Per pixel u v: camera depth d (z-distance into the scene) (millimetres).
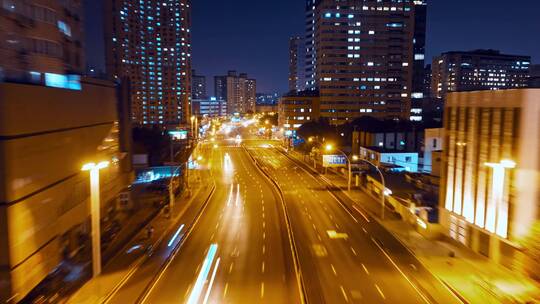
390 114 158875
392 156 82062
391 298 25672
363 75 156750
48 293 27641
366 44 155625
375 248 36156
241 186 70188
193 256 34375
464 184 37250
